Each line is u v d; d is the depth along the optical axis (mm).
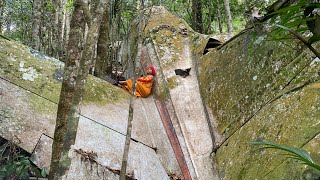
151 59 8828
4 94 5711
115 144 5930
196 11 12859
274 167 4328
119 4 10344
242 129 5781
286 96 5250
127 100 7371
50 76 6477
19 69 6254
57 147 3836
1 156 4859
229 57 7113
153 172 5793
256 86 6027
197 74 8031
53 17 11344
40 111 5738
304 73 5195
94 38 3551
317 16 2205
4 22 13133
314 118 4406
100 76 8391
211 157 6039
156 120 7129
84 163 5266
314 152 3926
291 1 5082
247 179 4727
